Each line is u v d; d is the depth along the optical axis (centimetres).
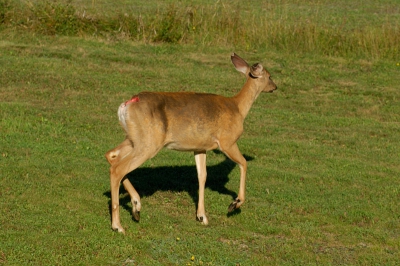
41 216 1572
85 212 1622
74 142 2195
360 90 3222
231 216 1697
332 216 1734
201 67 3447
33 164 1941
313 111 2881
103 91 2895
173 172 2023
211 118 1602
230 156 1653
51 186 1778
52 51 3428
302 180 2017
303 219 1705
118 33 3831
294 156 2264
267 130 2541
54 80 2973
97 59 3394
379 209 1802
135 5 4772
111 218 1588
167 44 3788
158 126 1515
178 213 1705
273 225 1659
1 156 2000
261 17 4150
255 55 3734
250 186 1939
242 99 1745
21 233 1461
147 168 2031
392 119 2820
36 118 2405
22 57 3275
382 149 2400
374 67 3634
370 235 1627
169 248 1466
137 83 3066
